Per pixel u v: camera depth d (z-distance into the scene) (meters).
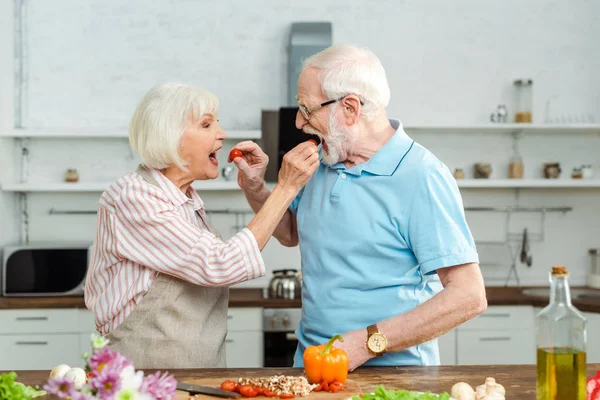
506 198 4.67
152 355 1.92
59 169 4.56
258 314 3.96
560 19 4.65
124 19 4.54
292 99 4.35
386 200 1.91
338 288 1.96
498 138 4.66
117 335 1.93
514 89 4.63
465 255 1.81
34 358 3.96
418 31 4.61
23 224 4.57
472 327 4.03
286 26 4.57
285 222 2.26
